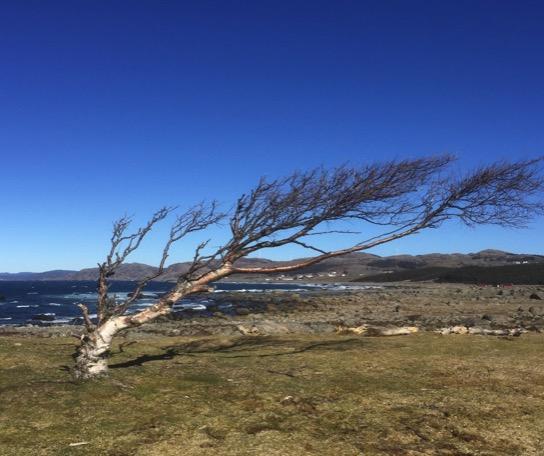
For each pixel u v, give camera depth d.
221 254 8.62
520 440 5.86
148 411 6.55
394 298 42.84
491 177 9.05
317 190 8.66
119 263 8.47
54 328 20.67
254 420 6.30
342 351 10.72
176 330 15.67
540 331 15.38
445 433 6.01
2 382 7.67
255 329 14.98
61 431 5.85
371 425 6.21
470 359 9.89
